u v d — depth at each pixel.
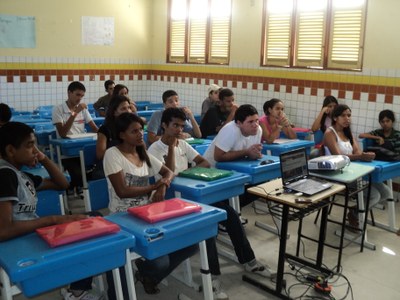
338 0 4.86
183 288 2.62
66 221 1.76
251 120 3.19
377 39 4.57
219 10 6.30
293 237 3.44
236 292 2.59
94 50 7.00
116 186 2.27
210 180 2.54
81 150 3.67
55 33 6.56
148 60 7.66
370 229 3.70
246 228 3.62
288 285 2.67
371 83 4.66
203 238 1.92
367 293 2.62
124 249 1.62
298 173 2.69
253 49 5.84
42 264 1.41
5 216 1.62
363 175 2.95
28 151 1.86
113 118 3.36
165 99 4.35
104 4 6.98
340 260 2.89
